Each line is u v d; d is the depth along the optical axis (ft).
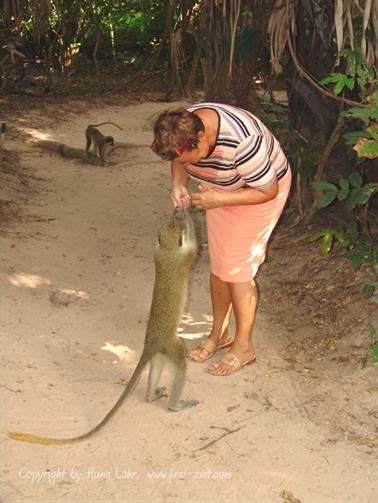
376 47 18.12
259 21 23.76
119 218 28.43
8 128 44.62
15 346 16.70
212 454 13.34
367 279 19.24
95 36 68.33
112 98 56.85
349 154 21.86
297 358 16.98
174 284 14.30
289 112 24.38
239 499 12.23
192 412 14.65
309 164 22.91
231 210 14.99
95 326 18.56
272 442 13.76
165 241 14.26
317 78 22.17
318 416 14.66
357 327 17.58
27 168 36.32
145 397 15.17
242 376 16.11
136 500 12.11
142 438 13.73
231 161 13.57
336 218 22.84
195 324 18.95
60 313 19.12
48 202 30.35
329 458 13.35
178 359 14.43
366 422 14.46
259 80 57.06
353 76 17.29
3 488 12.17
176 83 57.41
